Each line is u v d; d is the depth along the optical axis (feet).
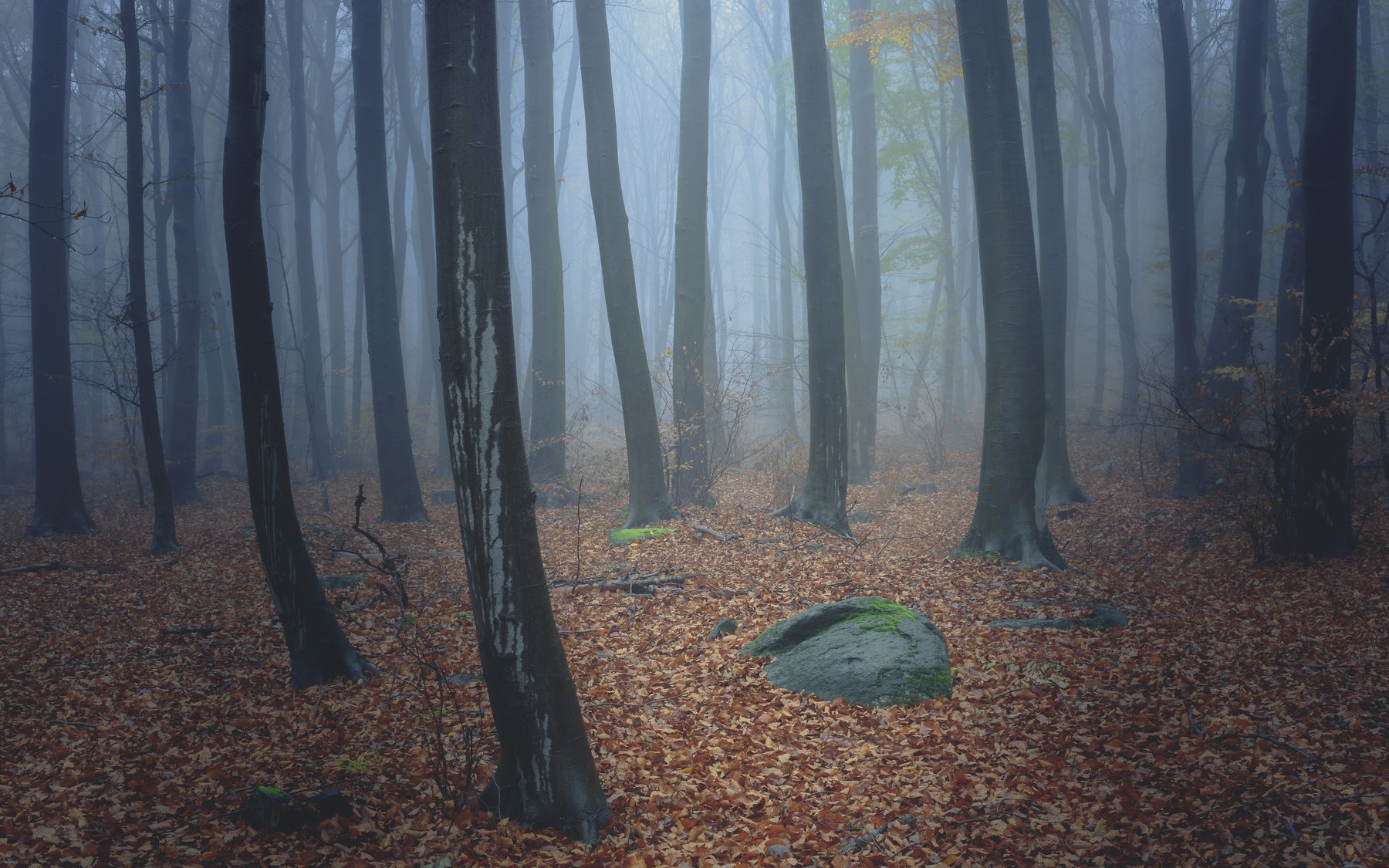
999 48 36.76
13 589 36.88
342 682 24.38
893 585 34.32
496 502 14.85
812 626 25.39
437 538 49.29
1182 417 39.83
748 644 26.43
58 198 53.36
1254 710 19.95
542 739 15.48
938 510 54.95
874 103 80.28
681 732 20.43
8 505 72.28
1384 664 22.13
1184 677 22.36
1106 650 25.03
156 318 45.39
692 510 51.49
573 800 15.60
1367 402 31.42
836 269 45.80
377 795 17.16
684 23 55.16
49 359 53.21
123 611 33.45
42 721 21.65
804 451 62.64
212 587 37.52
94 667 26.27
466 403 14.64
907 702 21.54
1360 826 14.55
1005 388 37.73
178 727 21.40
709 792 17.44
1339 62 32.65
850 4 78.64
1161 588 32.73
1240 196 55.31
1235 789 16.30
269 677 24.97
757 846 15.40
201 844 15.19
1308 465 33.71
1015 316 37.32
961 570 36.29
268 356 23.49
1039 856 14.73
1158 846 14.67
